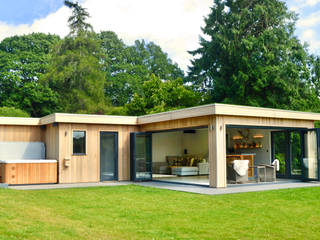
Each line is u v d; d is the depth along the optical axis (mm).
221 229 6055
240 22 25188
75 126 14430
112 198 9531
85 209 7820
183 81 31344
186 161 18938
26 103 30141
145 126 15617
